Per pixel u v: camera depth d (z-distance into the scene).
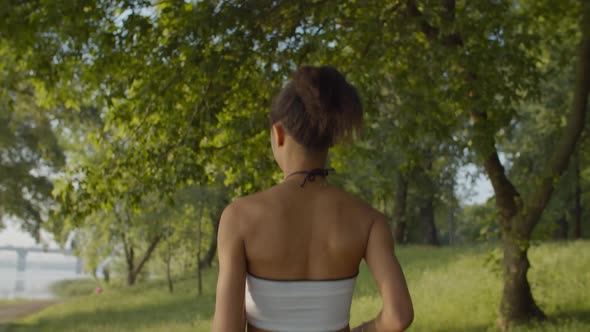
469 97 7.19
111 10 6.93
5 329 19.02
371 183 7.61
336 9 6.61
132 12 6.53
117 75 7.28
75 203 7.26
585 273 11.73
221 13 6.11
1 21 6.65
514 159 21.80
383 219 1.36
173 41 6.64
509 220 8.84
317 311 1.27
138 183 7.21
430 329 9.15
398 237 28.14
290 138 1.35
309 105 1.32
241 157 7.27
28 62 7.10
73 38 6.62
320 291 1.28
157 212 23.08
